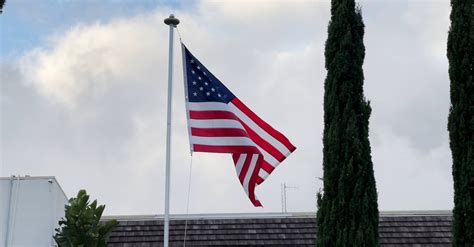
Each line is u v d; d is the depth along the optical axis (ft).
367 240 35.68
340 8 39.06
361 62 38.50
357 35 38.83
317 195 37.65
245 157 40.50
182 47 40.88
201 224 52.39
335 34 38.86
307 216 53.36
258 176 40.29
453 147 36.47
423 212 54.13
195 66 40.81
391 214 53.72
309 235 51.96
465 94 36.63
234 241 51.37
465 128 36.14
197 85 40.45
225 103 40.32
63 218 52.08
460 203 35.63
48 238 51.55
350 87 37.73
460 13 37.88
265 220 52.90
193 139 39.32
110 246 50.96
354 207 36.04
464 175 35.63
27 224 51.70
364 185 36.47
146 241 51.42
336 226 36.24
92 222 47.34
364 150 37.04
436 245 51.67
